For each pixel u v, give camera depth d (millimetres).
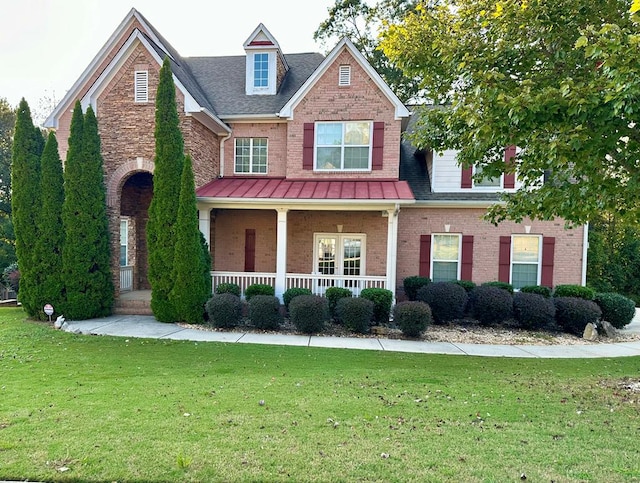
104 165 12727
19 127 11578
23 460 3580
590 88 4762
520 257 14203
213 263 15203
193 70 16969
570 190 5660
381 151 13883
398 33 8492
